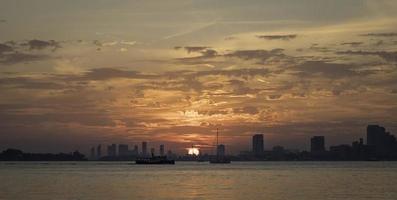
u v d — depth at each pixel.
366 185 143.50
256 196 109.38
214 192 119.00
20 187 137.38
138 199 103.56
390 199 103.19
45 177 195.88
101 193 117.00
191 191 122.12
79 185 145.50
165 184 149.38
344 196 109.25
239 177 194.75
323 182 159.12
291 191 121.56
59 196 110.12
